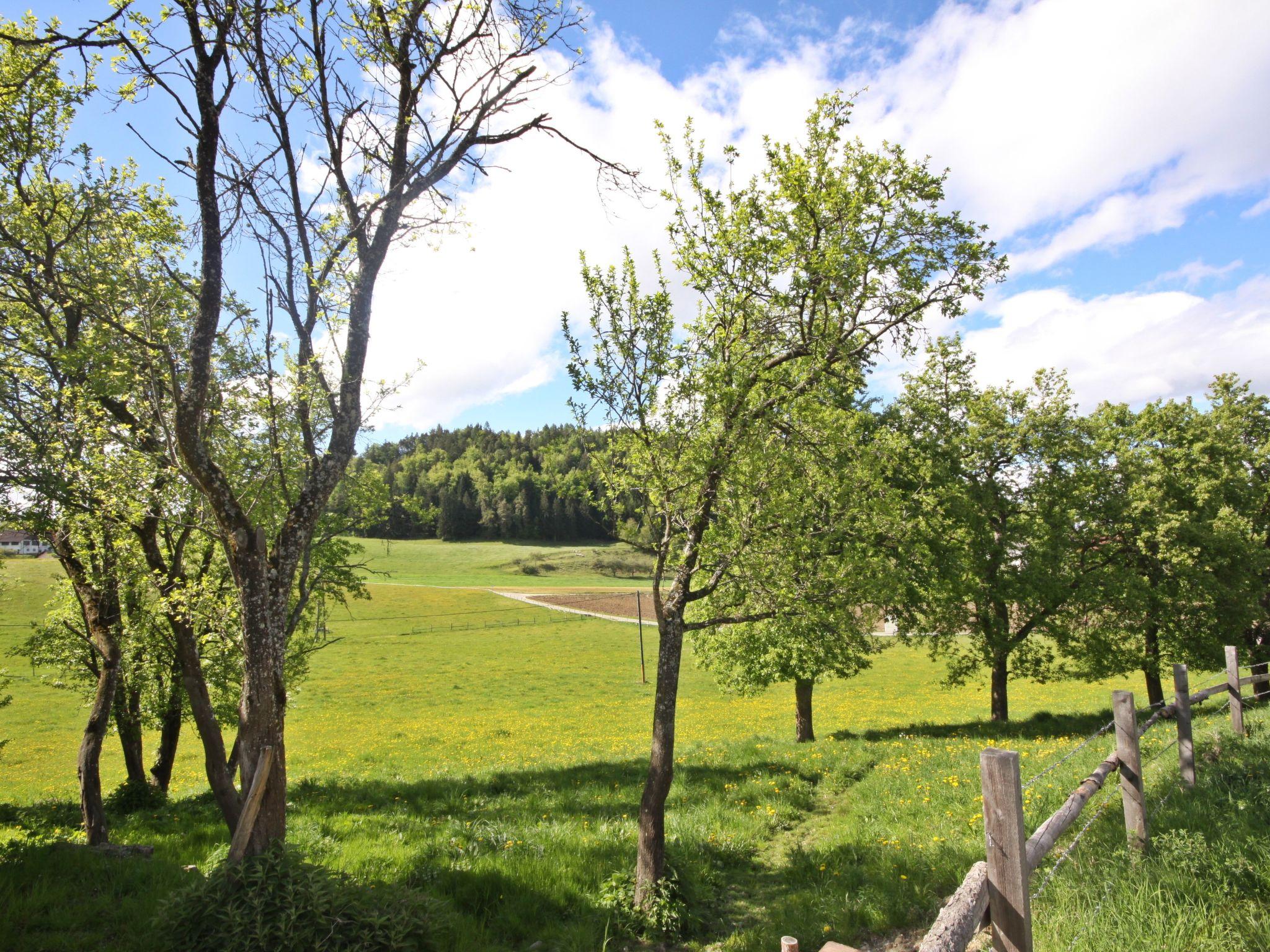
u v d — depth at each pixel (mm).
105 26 6914
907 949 6547
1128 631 23297
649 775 9047
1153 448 27953
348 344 8383
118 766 30594
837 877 8672
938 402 24062
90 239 10367
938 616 22703
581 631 76562
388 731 36375
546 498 163250
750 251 8836
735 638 22562
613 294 9141
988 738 18344
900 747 17594
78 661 16047
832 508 9938
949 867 7836
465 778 17984
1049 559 22234
